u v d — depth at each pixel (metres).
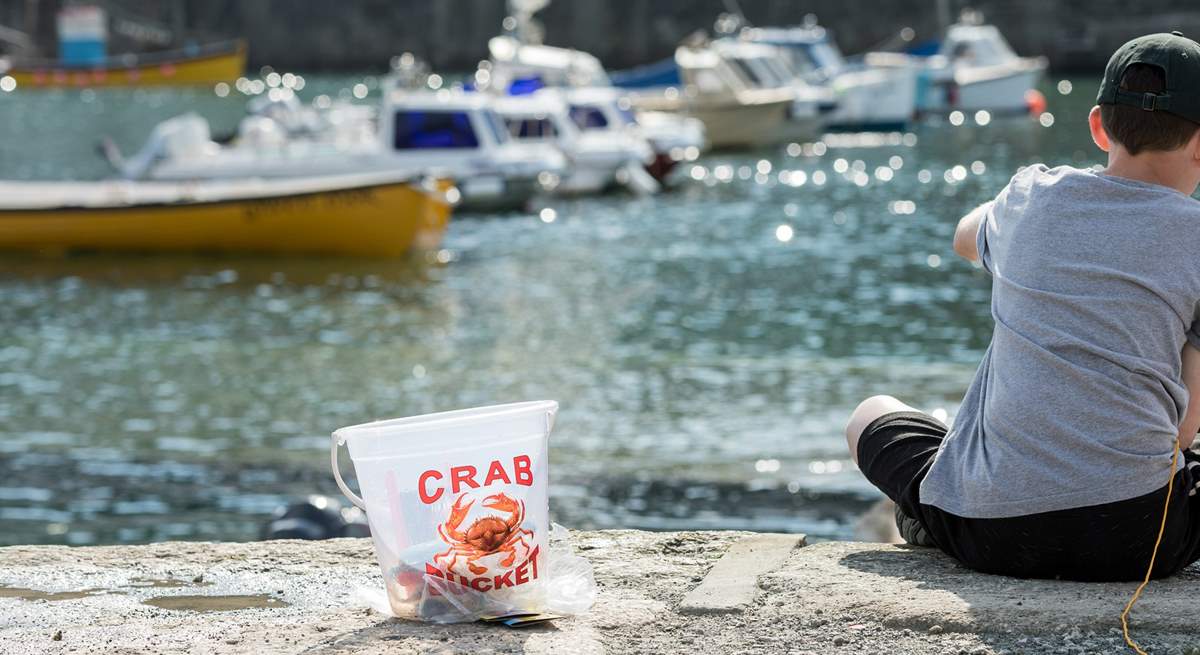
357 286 17.53
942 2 49.97
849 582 3.33
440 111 24.80
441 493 3.12
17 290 17.31
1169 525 3.15
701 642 3.04
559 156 25.47
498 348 13.62
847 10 63.38
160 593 3.55
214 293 17.08
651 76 40.50
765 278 17.83
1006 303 3.21
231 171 24.97
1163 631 2.98
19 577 3.71
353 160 24.72
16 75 60.84
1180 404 3.15
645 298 16.42
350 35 69.31
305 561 3.80
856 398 11.41
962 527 3.30
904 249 20.27
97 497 8.97
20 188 23.56
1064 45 61.38
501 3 67.75
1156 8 60.28
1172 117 3.03
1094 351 3.08
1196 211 3.06
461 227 23.05
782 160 33.94
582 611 3.22
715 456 9.73
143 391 11.90
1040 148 35.50
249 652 3.02
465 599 3.15
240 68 63.00
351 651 2.99
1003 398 3.18
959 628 3.04
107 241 20.03
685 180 30.02
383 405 11.37
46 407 11.34
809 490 8.96
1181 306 3.08
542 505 3.17
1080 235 3.11
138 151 37.97
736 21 40.94
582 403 11.33
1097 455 3.10
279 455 9.91
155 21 69.81
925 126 41.97
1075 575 3.25
